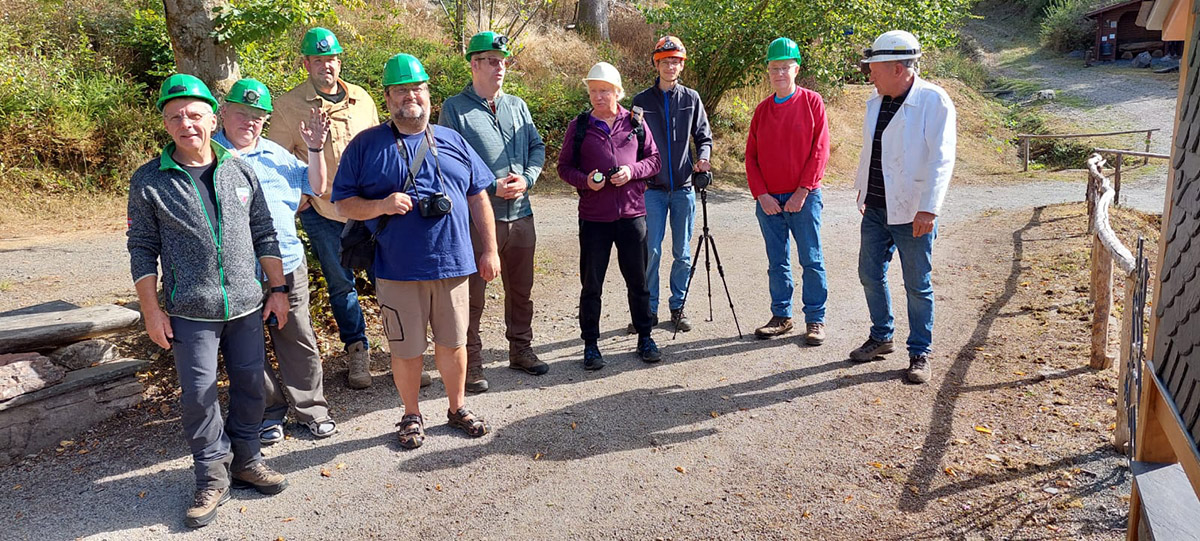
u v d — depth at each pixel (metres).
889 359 5.06
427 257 3.74
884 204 4.70
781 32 13.50
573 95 13.80
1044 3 35.22
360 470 3.77
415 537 3.26
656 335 5.70
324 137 4.11
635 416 4.33
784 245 5.48
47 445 3.98
